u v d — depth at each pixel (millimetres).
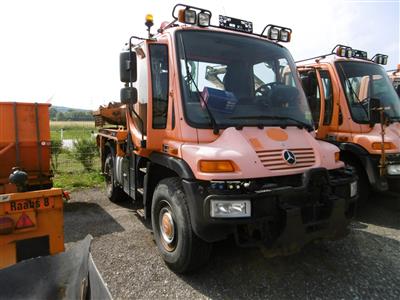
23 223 2656
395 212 5426
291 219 2867
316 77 5738
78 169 9609
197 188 3020
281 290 3131
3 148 4664
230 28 4137
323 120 5719
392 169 4871
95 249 4047
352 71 5691
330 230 3164
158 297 3020
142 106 4137
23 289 1868
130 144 4684
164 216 3613
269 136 3348
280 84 4129
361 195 5285
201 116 3377
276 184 3045
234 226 2945
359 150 5133
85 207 5969
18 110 4703
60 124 16344
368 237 4371
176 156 3404
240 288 3172
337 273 3432
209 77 3688
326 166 3414
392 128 5301
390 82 6105
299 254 3857
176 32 3686
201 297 3023
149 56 3896
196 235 3217
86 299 1803
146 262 3695
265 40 4285
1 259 2586
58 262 2012
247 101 3707
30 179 4895
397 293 3055
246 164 2945
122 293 3078
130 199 6309
